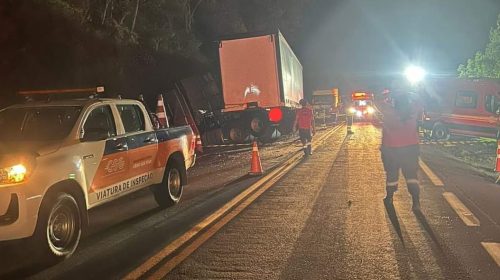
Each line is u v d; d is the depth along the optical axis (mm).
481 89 23094
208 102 24500
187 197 10602
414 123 8867
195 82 24078
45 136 6992
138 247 6961
